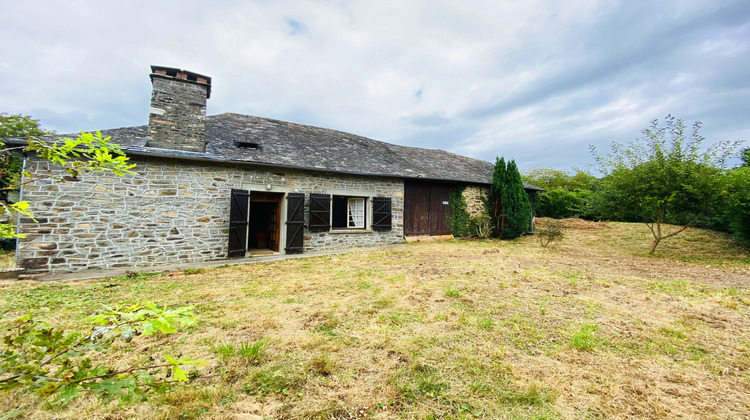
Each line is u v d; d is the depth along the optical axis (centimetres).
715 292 521
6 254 878
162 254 734
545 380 261
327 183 982
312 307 435
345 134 1463
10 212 121
